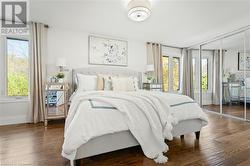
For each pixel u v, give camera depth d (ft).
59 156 5.85
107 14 9.75
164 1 8.14
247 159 5.69
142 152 6.37
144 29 12.34
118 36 14.12
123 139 5.69
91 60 13.23
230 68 14.16
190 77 18.42
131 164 5.37
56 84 10.53
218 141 7.52
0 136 7.98
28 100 11.07
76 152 4.74
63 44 12.21
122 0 8.14
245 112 12.08
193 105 7.71
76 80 11.76
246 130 9.31
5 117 10.41
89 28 12.16
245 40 12.19
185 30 12.58
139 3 7.57
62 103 11.75
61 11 9.39
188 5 8.55
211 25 11.50
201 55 16.60
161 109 6.34
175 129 6.93
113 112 5.46
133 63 15.19
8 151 6.25
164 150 5.92
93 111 5.18
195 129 7.66
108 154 6.17
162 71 16.56
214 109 15.78
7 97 10.69
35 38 10.88
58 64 11.04
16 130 9.03
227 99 14.21
